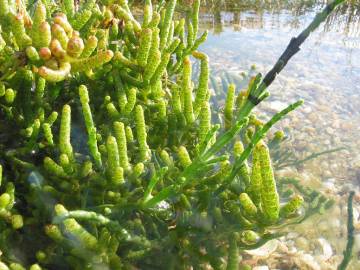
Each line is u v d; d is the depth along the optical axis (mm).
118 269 109
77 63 115
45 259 108
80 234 100
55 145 131
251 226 119
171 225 128
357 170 182
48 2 176
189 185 124
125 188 121
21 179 124
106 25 161
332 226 147
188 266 121
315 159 187
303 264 133
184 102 142
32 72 128
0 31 126
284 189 162
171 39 174
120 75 148
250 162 166
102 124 148
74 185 121
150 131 151
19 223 106
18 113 137
